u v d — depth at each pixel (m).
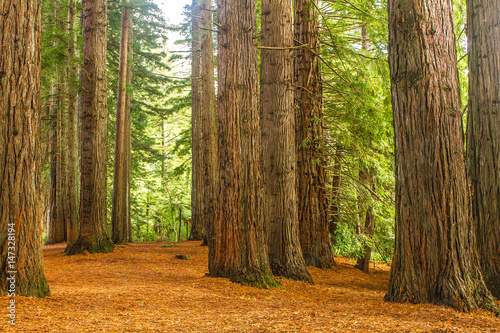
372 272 11.51
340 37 10.79
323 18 10.05
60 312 4.03
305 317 4.38
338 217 11.84
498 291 5.89
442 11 5.22
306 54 10.72
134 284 6.55
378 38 10.12
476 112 6.49
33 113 4.61
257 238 6.94
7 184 4.36
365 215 11.76
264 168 8.26
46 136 19.00
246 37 7.04
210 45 14.41
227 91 6.98
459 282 4.82
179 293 5.70
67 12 14.51
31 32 4.63
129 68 18.06
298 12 10.88
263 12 8.43
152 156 25.67
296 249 8.16
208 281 6.63
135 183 28.19
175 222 30.31
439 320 4.23
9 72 4.40
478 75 6.48
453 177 4.98
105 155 12.41
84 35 12.26
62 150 17.53
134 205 27.05
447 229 4.93
